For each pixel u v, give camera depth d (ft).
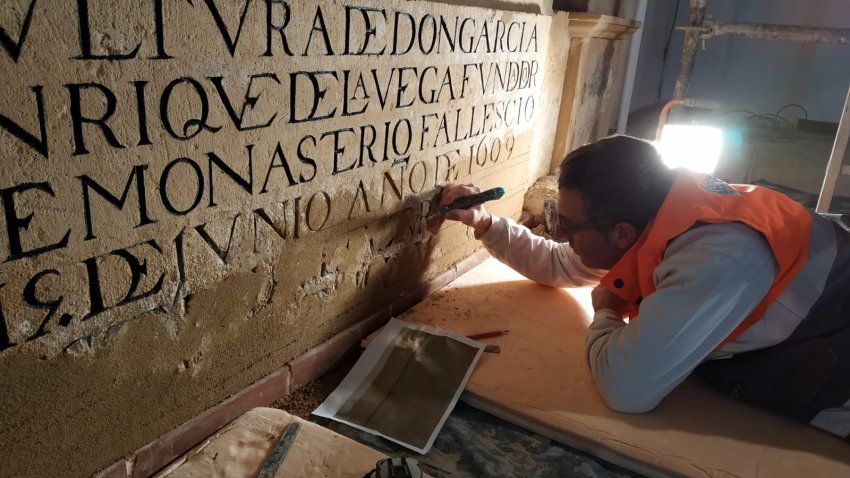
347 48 4.99
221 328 4.72
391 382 5.70
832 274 4.88
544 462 4.94
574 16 10.21
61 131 3.23
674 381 5.00
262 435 4.31
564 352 6.22
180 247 4.13
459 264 8.16
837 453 4.93
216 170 4.20
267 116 4.46
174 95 3.75
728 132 21.99
